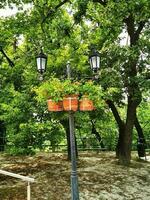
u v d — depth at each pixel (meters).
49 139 14.82
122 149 17.88
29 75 15.12
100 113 17.59
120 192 13.17
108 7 14.99
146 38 15.63
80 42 15.93
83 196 12.45
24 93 14.86
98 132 27.03
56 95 9.13
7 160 19.02
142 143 20.80
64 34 16.27
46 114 14.40
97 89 9.20
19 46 21.12
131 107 17.78
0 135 22.25
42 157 20.00
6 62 21.08
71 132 9.91
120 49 15.77
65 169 16.20
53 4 17.17
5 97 16.52
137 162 18.81
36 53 15.79
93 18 16.62
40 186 13.30
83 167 16.92
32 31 16.97
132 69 16.58
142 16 14.86
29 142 14.11
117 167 17.09
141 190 13.58
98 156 20.52
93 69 10.27
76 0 16.94
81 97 9.25
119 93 16.44
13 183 13.74
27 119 14.23
